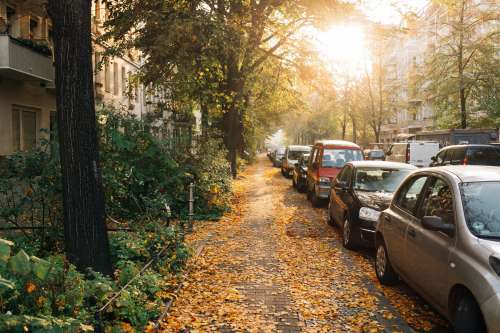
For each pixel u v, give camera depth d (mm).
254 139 48750
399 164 11273
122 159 11148
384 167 10922
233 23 17188
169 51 16812
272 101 27141
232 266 8117
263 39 22203
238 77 21078
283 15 20156
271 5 18953
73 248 5559
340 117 60781
